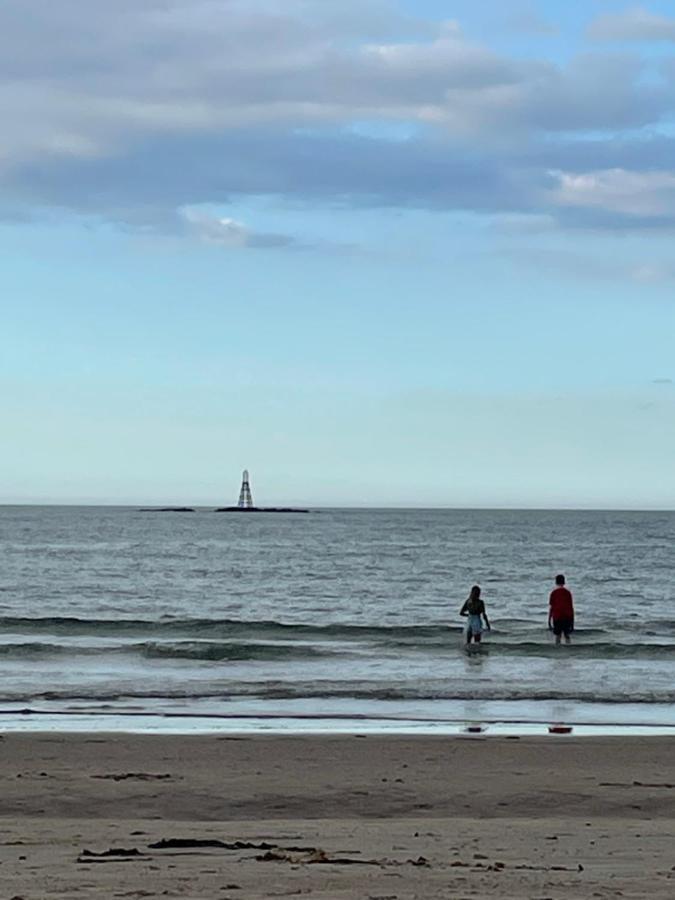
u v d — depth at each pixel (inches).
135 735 714.2
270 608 1961.1
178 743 688.4
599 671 1094.4
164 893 295.1
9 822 472.4
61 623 1545.3
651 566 3174.2
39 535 5108.3
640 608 2007.9
